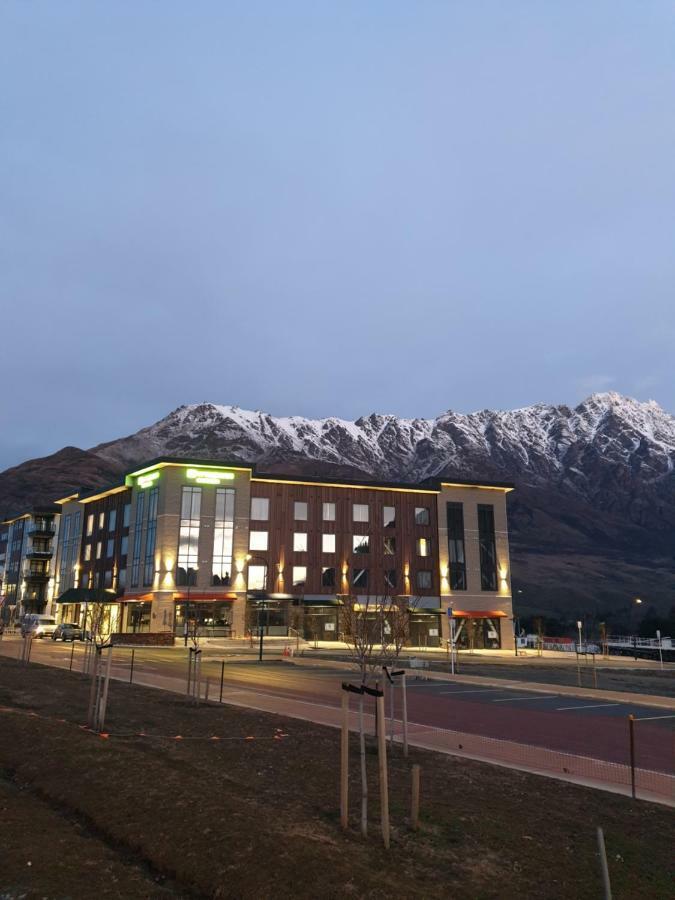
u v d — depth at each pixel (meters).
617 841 8.58
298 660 43.59
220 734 14.34
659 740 16.20
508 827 8.89
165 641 65.31
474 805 9.77
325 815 8.98
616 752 14.63
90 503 91.75
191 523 72.69
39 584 103.25
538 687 28.28
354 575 78.19
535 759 13.45
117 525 82.44
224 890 6.57
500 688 28.02
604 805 10.16
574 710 21.59
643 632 120.75
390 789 10.43
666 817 9.73
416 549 81.12
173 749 12.57
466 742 15.06
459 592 80.38
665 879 7.51
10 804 8.96
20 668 27.44
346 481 79.50
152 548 73.00
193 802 8.64
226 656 47.66
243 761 11.84
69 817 8.84
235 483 75.06
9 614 106.25
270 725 15.71
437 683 29.64
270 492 77.31
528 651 77.38
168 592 70.25
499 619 81.12
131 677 24.72
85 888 6.54
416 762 12.49
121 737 13.54
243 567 73.38
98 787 9.47
